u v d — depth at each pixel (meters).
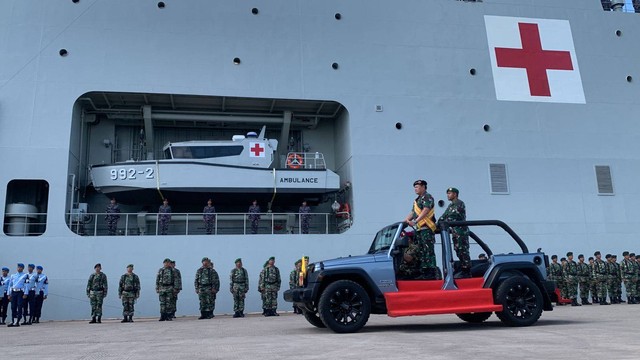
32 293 12.73
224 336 7.80
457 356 4.92
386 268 7.64
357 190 15.73
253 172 15.62
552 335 6.60
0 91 14.54
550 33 18.14
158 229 15.81
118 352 6.09
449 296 7.57
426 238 7.92
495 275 7.87
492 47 17.61
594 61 18.19
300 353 5.39
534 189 16.72
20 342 7.85
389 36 17.05
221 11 16.17
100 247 14.15
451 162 16.44
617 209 17.05
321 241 15.26
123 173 15.07
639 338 6.21
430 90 16.86
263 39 16.22
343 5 17.00
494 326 8.08
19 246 13.83
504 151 16.84
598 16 18.70
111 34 15.40
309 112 17.52
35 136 14.45
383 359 4.83
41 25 15.15
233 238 14.84
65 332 9.75
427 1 17.61
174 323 11.75
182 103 16.38
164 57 15.52
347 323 7.40
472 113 16.94
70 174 14.92
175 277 13.29
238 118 17.16
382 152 16.12
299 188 15.77
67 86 14.89
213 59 15.79
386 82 16.67
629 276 16.22
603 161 17.38
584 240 16.62
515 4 18.19
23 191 15.20
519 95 17.36
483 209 16.30
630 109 18.03
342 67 16.52
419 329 7.83
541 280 8.16
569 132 17.38
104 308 13.84
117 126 17.45
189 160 15.33
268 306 13.98
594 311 12.23
